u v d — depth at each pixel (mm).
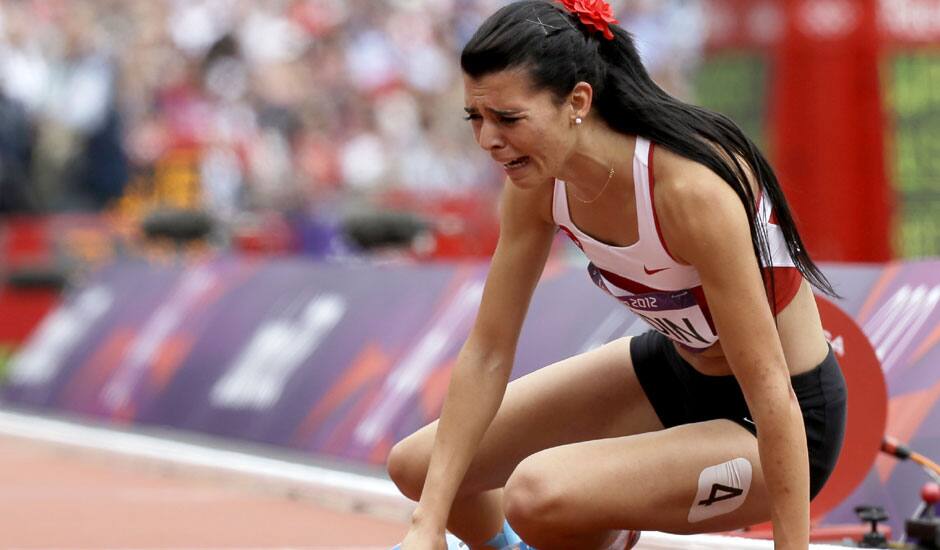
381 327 24719
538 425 12484
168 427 28594
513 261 12055
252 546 18609
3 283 38281
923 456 16266
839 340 14438
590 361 12656
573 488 11031
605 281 11734
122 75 45469
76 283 38406
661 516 11281
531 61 10477
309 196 43375
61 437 28766
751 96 27000
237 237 33906
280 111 45594
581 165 10961
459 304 23359
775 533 10969
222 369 28000
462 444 12055
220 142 43812
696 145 10742
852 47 26109
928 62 26500
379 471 22906
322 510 21531
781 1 26438
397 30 49469
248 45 47031
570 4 10859
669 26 45969
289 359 26344
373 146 46156
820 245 26266
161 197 41812
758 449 10977
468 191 43250
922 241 26375
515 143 10656
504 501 11484
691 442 11305
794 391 11555
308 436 24906
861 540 15016
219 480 24312
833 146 26250
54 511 21516
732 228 10609
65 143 42656
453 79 50125
